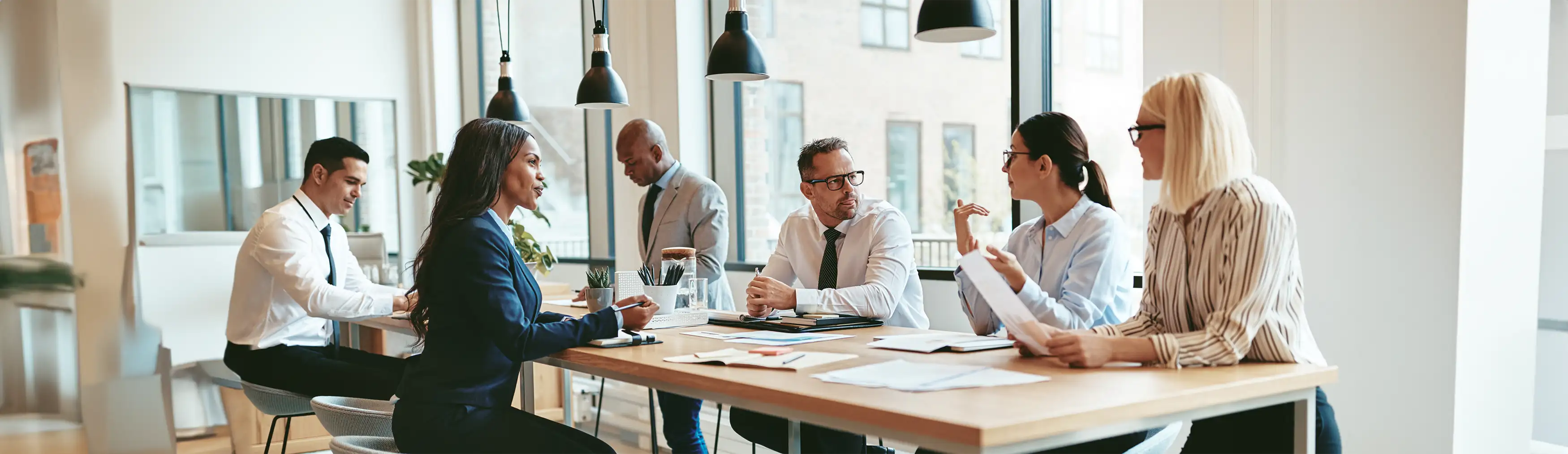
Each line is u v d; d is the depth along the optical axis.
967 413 1.46
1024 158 2.56
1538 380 4.04
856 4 4.76
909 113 4.56
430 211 6.65
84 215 5.10
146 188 5.45
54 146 4.64
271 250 3.46
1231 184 1.85
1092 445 2.40
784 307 2.84
